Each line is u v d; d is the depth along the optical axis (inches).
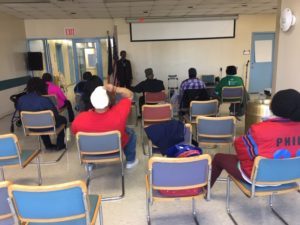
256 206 96.2
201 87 181.6
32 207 57.8
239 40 340.8
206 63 344.8
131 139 127.1
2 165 100.8
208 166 71.9
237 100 204.4
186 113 183.0
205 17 330.0
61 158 147.9
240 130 187.9
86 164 119.0
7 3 230.7
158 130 104.2
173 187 72.3
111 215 93.6
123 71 316.8
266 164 68.8
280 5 145.2
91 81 177.5
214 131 119.4
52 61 349.1
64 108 196.1
